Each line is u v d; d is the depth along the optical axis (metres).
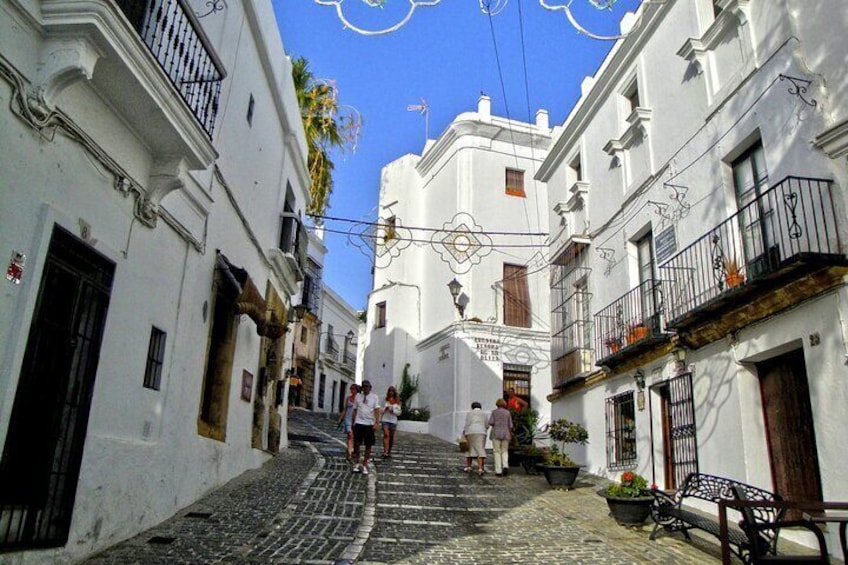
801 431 7.99
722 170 9.83
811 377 7.49
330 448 15.18
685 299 10.50
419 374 24.11
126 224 6.23
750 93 9.23
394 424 14.23
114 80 5.49
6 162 4.50
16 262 4.61
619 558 6.65
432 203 25.08
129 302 6.30
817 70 7.98
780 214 8.30
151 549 5.83
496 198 22.81
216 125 8.74
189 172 7.62
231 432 9.81
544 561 6.45
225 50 9.05
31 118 4.73
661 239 11.52
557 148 16.97
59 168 5.12
